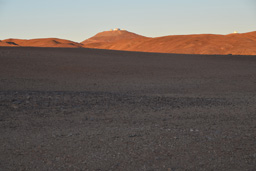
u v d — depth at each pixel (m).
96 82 20.67
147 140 6.49
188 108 10.84
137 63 31.00
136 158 5.46
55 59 31.02
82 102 11.20
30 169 5.02
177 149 5.92
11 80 20.53
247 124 8.23
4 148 5.96
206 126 7.93
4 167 5.08
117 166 5.12
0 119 8.43
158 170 4.98
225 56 39.38
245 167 5.11
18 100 10.94
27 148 5.96
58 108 10.12
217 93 16.56
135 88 18.31
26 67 26.30
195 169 5.03
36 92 12.96
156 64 30.81
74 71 25.41
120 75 24.19
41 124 7.97
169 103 11.80
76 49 41.34
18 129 7.41
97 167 5.09
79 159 5.41
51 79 21.56
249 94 16.12
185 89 18.17
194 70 27.50
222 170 5.00
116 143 6.28
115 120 8.57
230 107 11.25
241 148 6.01
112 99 12.05
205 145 6.18
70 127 7.67
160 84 20.19
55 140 6.48
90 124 8.04
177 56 38.44
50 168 5.05
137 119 8.76
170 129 7.48
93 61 30.97
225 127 7.83
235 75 24.67
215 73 25.84
